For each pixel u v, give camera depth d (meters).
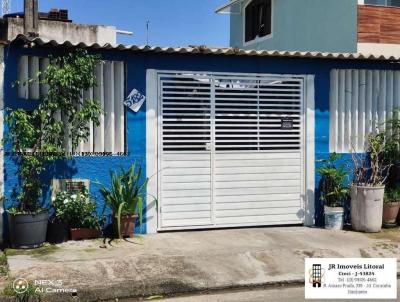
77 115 7.84
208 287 6.36
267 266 7.03
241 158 9.08
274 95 9.20
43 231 7.66
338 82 9.56
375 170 9.24
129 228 8.26
